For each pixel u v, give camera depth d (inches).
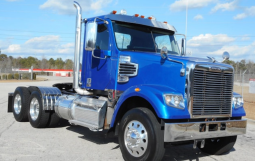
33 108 311.6
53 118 299.1
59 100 283.1
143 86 196.4
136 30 246.4
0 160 196.4
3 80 1711.4
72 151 225.0
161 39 258.5
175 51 267.9
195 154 234.4
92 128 226.2
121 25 240.8
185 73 188.4
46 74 3304.6
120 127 201.6
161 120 179.6
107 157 212.5
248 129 366.6
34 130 295.0
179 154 232.1
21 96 330.6
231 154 239.9
